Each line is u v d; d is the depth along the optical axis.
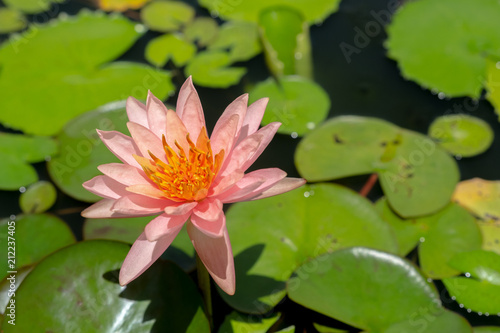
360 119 2.46
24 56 2.87
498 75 2.67
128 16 3.17
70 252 1.68
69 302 1.58
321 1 3.14
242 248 1.96
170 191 1.50
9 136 2.43
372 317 1.71
